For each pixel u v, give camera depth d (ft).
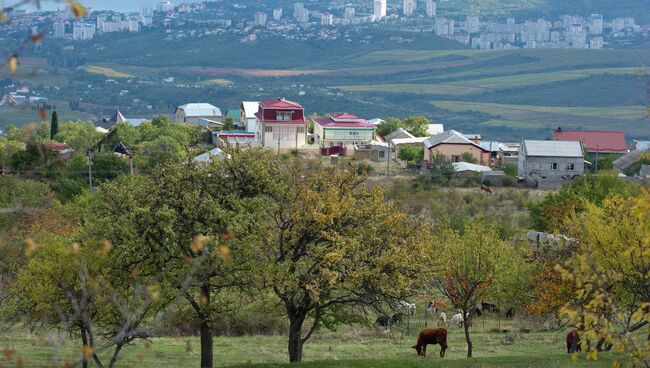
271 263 142.51
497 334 208.54
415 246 149.38
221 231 140.56
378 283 145.28
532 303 189.98
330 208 146.72
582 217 154.10
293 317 153.17
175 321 147.13
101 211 146.00
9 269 180.24
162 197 146.00
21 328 192.13
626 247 123.03
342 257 144.05
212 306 142.82
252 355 174.70
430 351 182.50
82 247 130.62
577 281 77.56
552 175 518.37
